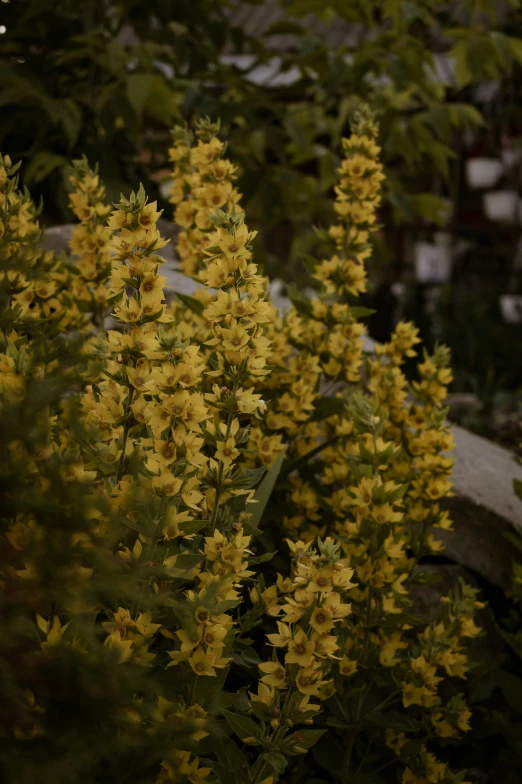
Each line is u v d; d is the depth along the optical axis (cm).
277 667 121
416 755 148
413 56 294
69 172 210
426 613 176
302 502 160
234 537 123
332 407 162
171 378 118
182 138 166
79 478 113
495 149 627
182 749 112
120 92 245
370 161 164
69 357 132
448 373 168
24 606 101
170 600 112
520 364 534
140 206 120
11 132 271
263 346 124
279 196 279
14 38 270
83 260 153
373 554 141
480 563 182
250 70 301
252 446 153
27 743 100
